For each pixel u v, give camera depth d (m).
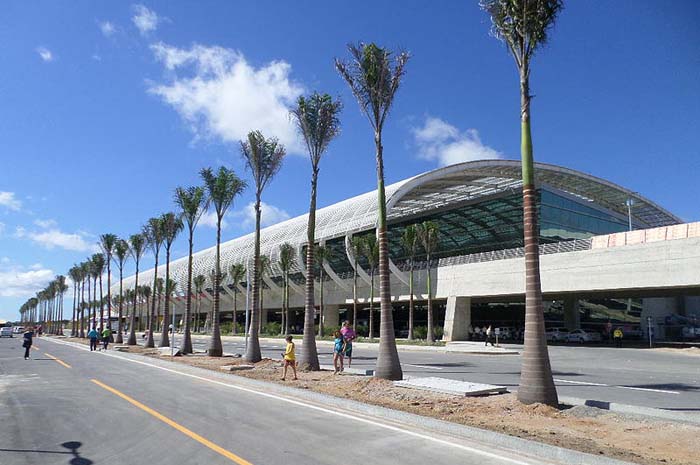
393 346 16.56
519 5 12.12
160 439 8.77
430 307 45.97
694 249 31.97
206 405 12.55
